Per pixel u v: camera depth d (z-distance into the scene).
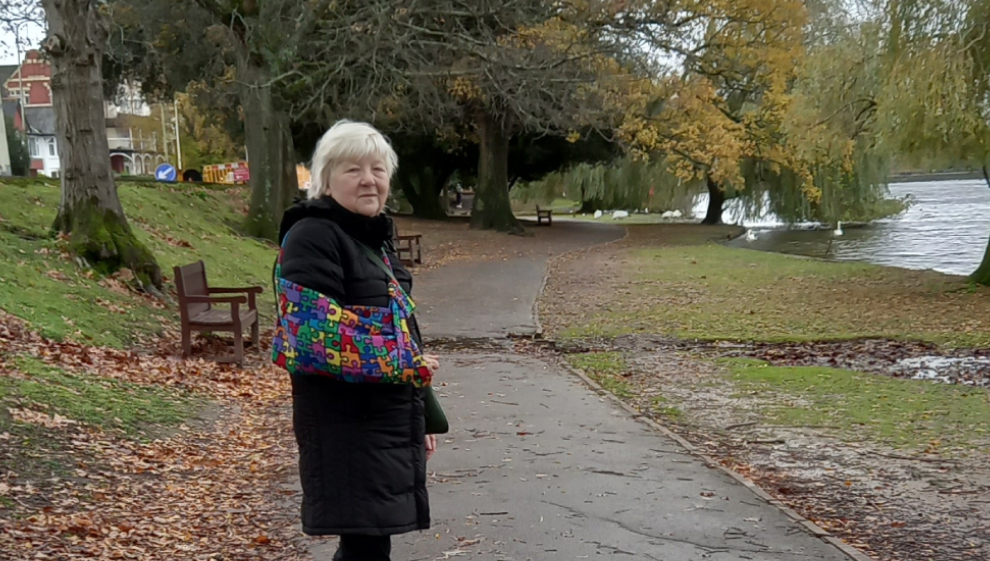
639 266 26.58
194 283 11.48
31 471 5.90
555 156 43.62
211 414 8.52
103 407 7.72
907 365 11.91
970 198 67.06
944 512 5.89
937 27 17.73
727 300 19.03
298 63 23.22
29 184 17.33
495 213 38.78
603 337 14.38
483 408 8.96
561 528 5.41
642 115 39.25
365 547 3.46
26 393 7.41
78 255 13.04
